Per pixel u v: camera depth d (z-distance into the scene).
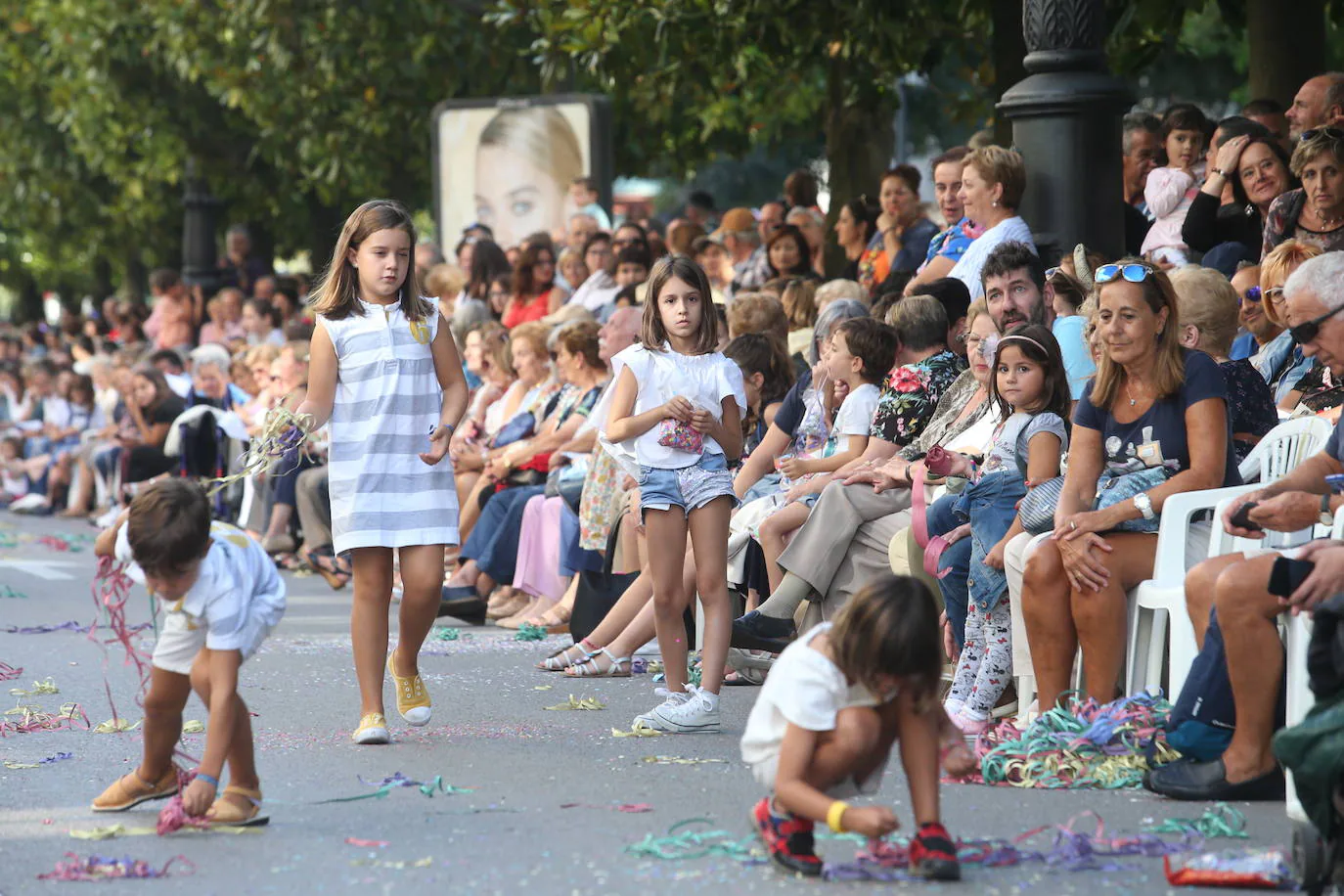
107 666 20.97
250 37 50.22
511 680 19.30
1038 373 15.80
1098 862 11.02
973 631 15.91
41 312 98.75
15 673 20.16
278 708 17.52
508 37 47.75
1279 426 15.49
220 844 11.92
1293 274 13.16
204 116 57.53
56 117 61.22
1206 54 58.88
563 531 22.83
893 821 10.05
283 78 50.16
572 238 35.62
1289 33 29.30
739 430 16.48
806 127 56.81
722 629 16.12
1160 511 14.23
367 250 15.72
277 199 59.28
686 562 19.28
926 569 16.64
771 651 17.98
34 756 15.21
